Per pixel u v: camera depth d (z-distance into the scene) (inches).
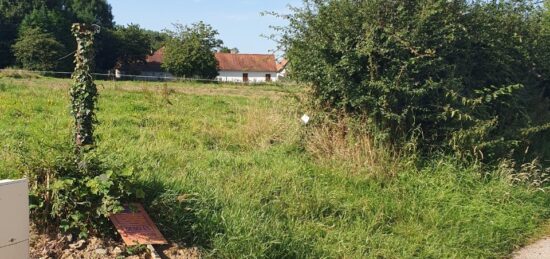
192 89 1256.8
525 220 304.7
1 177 220.1
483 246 267.7
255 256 209.6
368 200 291.9
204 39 2691.9
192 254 204.5
